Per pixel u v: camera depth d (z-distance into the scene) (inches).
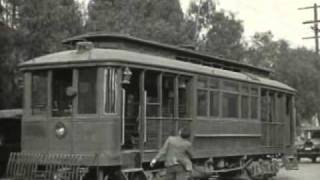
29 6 888.9
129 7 1464.1
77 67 555.5
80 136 549.6
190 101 661.9
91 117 545.3
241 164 800.9
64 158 545.0
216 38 1680.6
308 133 1603.1
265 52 2059.5
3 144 766.5
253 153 829.8
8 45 873.5
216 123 714.2
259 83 854.5
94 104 548.1
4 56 876.0
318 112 2107.5
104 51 559.8
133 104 582.9
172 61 639.8
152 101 593.6
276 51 2085.4
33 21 885.8
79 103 554.3
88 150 544.4
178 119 633.6
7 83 899.4
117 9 1435.8
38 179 554.9
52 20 905.5
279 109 948.6
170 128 618.2
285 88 968.9
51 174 548.7
